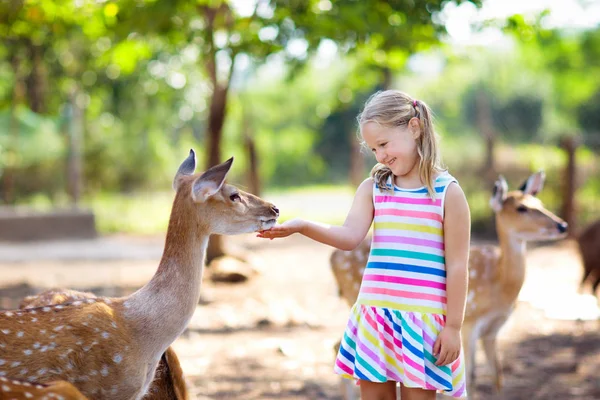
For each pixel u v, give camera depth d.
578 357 6.68
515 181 16.58
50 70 19.34
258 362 6.39
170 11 8.95
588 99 30.31
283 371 6.12
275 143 44.94
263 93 44.56
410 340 2.92
